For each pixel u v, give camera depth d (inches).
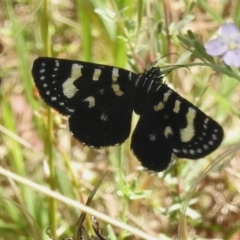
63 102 10.2
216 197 12.4
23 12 14.1
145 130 10.1
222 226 12.2
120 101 10.2
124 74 10.2
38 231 10.9
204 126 9.8
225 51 10.2
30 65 13.3
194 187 10.6
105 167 12.7
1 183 12.1
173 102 10.0
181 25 11.9
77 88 10.2
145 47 12.2
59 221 11.7
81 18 12.6
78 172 12.4
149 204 12.1
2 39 13.9
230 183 12.4
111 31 12.4
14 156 11.8
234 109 12.0
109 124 10.3
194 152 9.9
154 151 10.1
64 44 13.9
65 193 11.7
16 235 11.5
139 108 10.2
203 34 13.5
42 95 10.1
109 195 12.3
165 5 12.0
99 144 10.3
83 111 10.2
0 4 14.8
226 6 13.9
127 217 11.8
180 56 12.0
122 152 12.2
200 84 12.7
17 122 13.1
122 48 12.3
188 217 12.1
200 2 12.0
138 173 12.2
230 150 10.4
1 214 11.6
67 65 10.1
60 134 12.3
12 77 13.5
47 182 12.0
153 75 10.2
